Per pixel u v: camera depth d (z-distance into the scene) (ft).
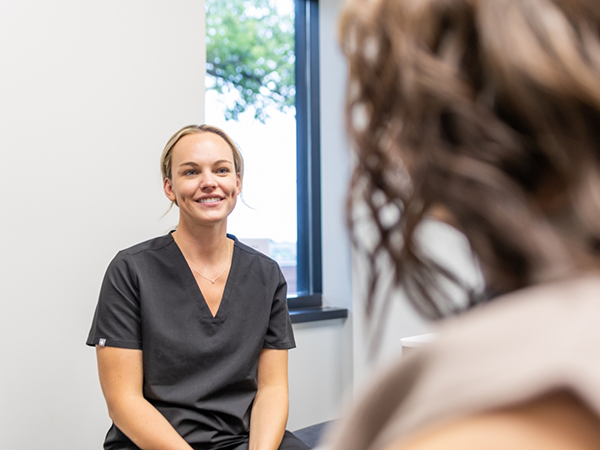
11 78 4.80
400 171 0.86
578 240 0.71
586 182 0.68
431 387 0.66
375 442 0.70
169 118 5.80
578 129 0.68
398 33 0.79
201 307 4.26
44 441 4.91
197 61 6.05
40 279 4.91
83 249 5.16
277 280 4.72
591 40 0.69
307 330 7.62
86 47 5.24
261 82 8.01
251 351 4.37
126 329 4.05
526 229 0.70
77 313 5.12
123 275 4.13
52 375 4.97
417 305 0.92
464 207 0.74
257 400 4.44
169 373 4.07
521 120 0.72
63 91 5.08
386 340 7.34
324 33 8.59
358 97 0.89
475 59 0.75
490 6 0.72
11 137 4.79
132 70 5.54
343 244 8.16
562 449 0.57
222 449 4.08
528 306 0.72
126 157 5.46
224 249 4.53
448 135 0.75
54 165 5.01
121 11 5.48
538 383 0.60
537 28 0.70
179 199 4.35
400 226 0.88
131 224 5.48
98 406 5.24
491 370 0.63
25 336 4.82
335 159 8.31
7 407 4.72
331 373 7.93
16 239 4.79
